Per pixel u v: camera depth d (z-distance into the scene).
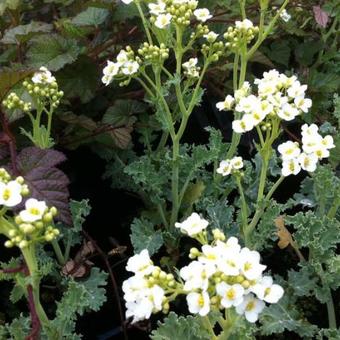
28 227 0.19
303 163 0.25
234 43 0.30
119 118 0.35
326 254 0.28
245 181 0.33
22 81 0.27
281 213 0.37
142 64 0.33
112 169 0.35
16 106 0.27
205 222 0.19
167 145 0.38
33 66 0.33
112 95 0.38
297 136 0.42
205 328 0.21
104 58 0.37
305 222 0.29
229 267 0.16
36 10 0.42
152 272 0.18
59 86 0.34
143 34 0.37
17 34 0.34
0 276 0.24
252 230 0.29
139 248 0.31
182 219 0.33
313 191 0.32
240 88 0.30
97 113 0.37
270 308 0.28
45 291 0.32
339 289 0.32
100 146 0.36
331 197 0.31
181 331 0.23
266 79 0.27
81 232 0.32
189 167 0.33
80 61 0.34
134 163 0.32
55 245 0.30
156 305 0.17
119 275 0.34
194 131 0.41
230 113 0.41
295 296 0.28
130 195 0.38
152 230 0.32
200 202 0.33
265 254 0.34
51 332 0.23
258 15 0.41
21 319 0.26
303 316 0.30
